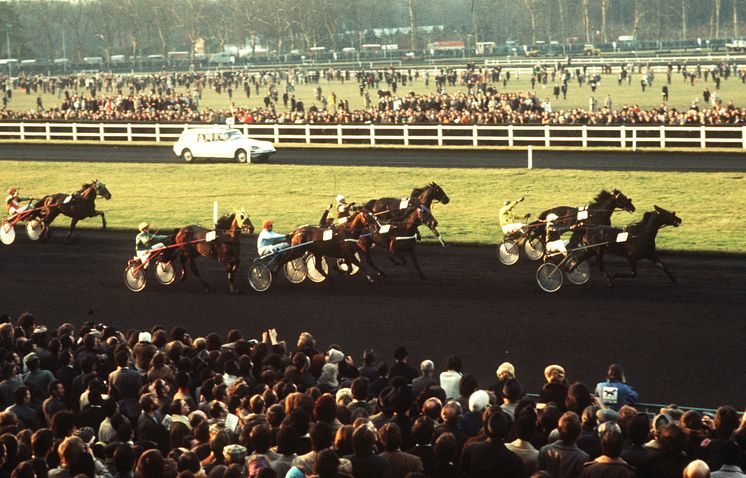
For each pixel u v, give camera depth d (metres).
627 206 29.23
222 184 50.03
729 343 23.02
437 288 29.25
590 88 118.81
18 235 39.72
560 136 59.44
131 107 90.44
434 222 29.98
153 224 40.47
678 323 24.77
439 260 32.84
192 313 27.62
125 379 15.77
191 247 29.80
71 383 16.91
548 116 64.56
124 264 34.09
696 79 125.25
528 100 80.44
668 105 92.81
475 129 61.16
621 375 15.91
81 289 30.83
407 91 124.19
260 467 10.84
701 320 24.95
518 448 11.39
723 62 129.00
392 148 62.38
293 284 30.42
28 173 55.56
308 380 16.31
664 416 12.73
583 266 28.86
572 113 62.72
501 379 15.23
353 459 10.44
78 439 11.34
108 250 36.41
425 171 51.66
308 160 58.25
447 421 12.14
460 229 37.38
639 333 24.03
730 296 27.11
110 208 44.44
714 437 12.91
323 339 24.61
